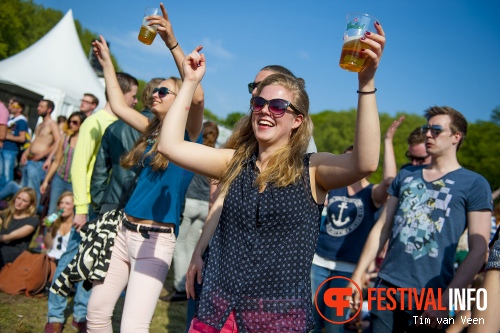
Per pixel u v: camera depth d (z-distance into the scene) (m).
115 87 3.41
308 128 2.04
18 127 7.88
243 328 1.91
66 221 5.00
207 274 2.03
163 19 2.54
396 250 3.01
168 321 4.71
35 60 12.30
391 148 3.91
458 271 2.76
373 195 3.78
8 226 4.87
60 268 3.86
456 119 2.98
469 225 2.82
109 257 2.73
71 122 5.72
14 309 4.25
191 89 2.10
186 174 2.82
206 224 2.83
